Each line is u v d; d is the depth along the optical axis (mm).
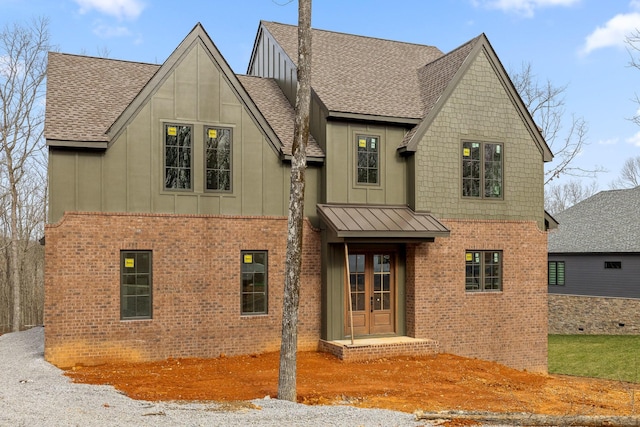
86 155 14984
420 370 14688
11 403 9711
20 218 37562
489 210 18656
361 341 16734
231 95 16547
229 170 16438
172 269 15625
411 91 19469
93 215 14898
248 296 16500
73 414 9156
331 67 19375
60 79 17016
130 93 17484
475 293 18312
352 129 17531
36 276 39531
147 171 15547
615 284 31984
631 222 34125
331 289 17000
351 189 17422
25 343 18672
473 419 9992
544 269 19344
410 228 16594
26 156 31453
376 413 10102
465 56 18703
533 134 19406
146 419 9094
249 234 16484
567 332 31500
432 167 17906
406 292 17875
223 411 9883
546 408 11609
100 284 14891
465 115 18438
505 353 18594
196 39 16234
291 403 10680
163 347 15430
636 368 21891
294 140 11594
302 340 16938
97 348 14797
